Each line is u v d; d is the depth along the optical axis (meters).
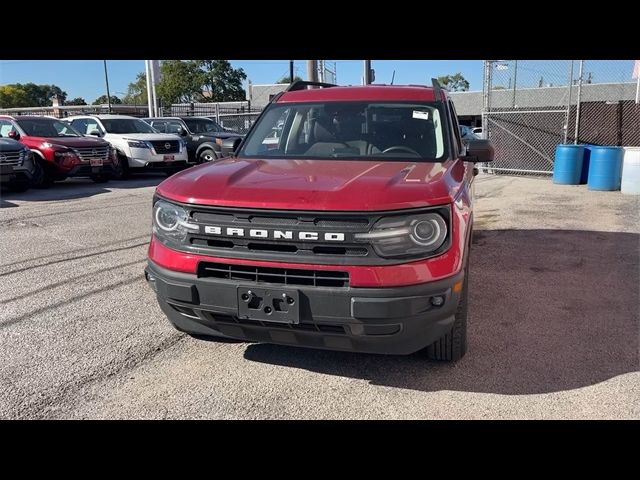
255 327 3.16
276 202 3.02
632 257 6.48
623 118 13.83
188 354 3.89
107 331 4.30
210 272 3.18
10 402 3.22
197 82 57.09
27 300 5.02
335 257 2.95
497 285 5.50
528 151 15.03
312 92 4.98
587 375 3.56
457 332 3.59
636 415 3.08
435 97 4.64
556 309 4.81
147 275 3.53
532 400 3.25
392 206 2.92
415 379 3.51
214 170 3.69
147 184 14.32
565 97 21.80
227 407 3.18
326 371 3.63
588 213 9.38
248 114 23.56
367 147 4.25
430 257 2.98
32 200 11.23
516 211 9.71
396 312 2.91
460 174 3.72
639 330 4.32
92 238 7.61
